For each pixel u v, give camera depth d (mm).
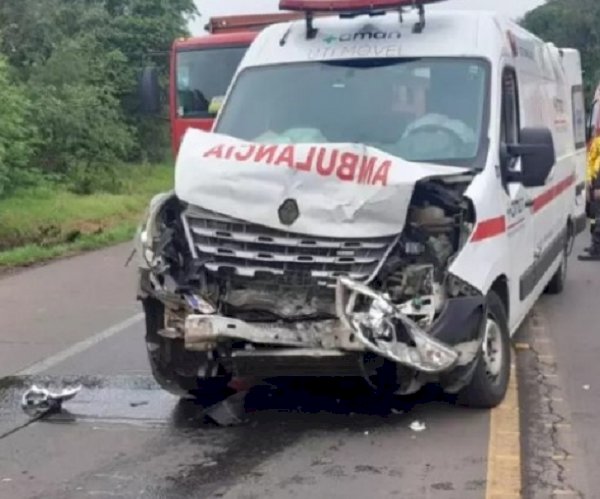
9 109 23719
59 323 10570
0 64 24109
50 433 6875
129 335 9891
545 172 7285
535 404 7402
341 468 6074
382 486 5766
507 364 7379
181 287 6652
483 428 6789
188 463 6219
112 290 12797
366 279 6438
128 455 6391
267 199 6543
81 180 28656
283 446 6504
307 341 6457
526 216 8117
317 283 6500
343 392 7609
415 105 7500
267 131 7633
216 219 6676
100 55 34938
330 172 6504
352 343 6312
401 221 6430
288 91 7805
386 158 6535
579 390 7770
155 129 36812
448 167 6867
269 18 19375
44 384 8117
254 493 5691
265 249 6598
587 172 14484
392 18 8016
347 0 7812
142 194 29094
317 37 8055
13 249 17250
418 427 6832
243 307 6582
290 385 7773
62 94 30078
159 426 6984
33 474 6094
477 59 7602
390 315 6289
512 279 7570
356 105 7598
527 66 8781
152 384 8047
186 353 6992
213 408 7211
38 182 25516
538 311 10805
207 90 18562
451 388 6785
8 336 9938
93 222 22047
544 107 9578
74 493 5766
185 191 6703
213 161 6723
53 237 18719
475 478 5879
